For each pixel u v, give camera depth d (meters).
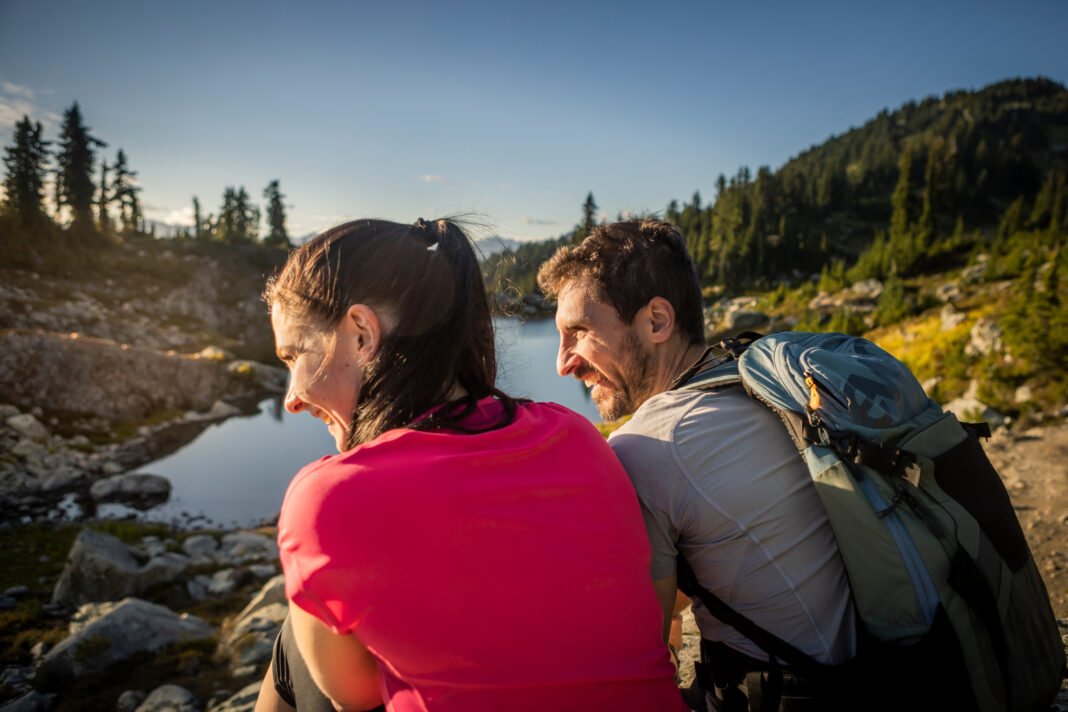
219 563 12.16
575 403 23.00
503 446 0.79
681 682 1.99
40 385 29.08
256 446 28.67
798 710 0.98
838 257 99.94
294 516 0.71
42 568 13.11
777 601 1.01
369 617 0.68
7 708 6.29
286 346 0.87
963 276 45.91
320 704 0.86
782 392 1.06
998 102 194.62
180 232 91.00
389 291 0.84
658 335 1.31
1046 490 5.91
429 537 0.68
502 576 0.72
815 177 138.50
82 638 7.12
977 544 0.94
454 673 0.71
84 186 75.50
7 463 22.30
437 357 0.85
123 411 31.34
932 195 88.19
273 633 7.43
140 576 10.18
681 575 1.12
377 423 0.82
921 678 0.90
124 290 65.44
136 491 20.95
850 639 1.01
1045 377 11.86
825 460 0.97
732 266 88.25
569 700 0.75
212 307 72.31
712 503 1.01
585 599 0.77
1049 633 1.05
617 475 0.92
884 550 0.92
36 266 61.41
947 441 0.99
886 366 1.06
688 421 1.07
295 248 0.91
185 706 6.14
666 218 1.42
